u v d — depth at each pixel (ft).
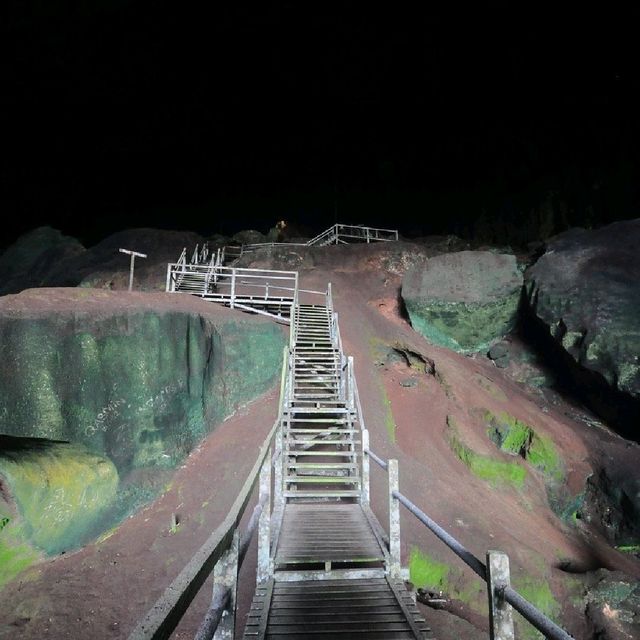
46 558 26.32
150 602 22.53
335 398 37.63
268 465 18.10
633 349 45.93
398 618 14.82
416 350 50.67
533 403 51.96
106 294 34.73
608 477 44.29
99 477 29.45
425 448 38.91
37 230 87.04
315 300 61.31
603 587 28.94
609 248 54.80
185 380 34.24
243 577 21.62
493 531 30.68
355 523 22.76
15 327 26.66
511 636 7.40
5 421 25.89
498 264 59.36
